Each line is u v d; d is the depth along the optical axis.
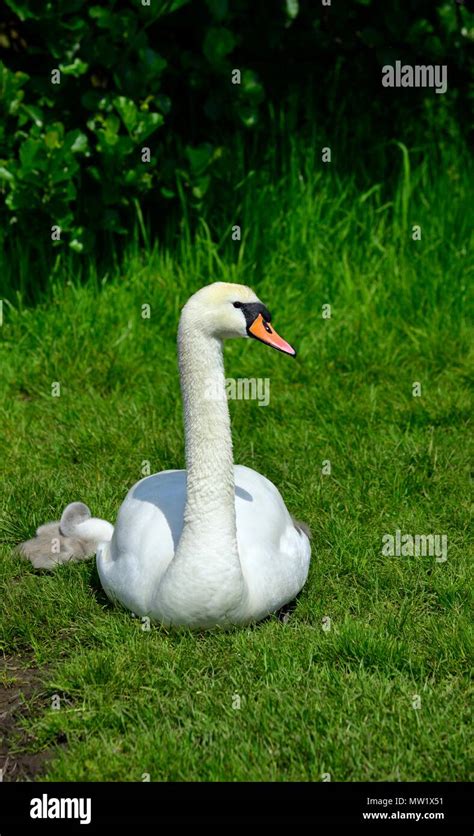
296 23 15.56
